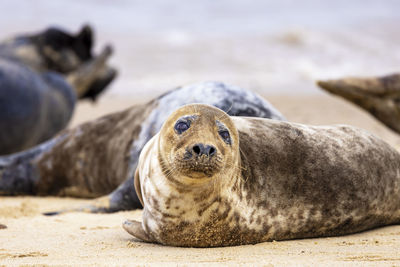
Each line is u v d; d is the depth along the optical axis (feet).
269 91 196.13
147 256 31.55
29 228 41.57
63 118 95.25
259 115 49.85
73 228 41.63
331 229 37.04
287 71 239.09
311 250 32.81
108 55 112.37
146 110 56.08
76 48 108.78
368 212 37.91
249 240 34.73
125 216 47.44
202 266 28.32
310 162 36.24
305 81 221.87
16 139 83.82
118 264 28.99
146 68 236.84
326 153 37.04
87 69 108.99
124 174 55.52
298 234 36.27
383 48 286.05
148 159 33.76
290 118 128.98
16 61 99.60
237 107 49.55
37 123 86.89
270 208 34.68
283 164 35.63
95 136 59.52
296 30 302.04
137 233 36.04
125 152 55.62
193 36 315.99
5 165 63.52
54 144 62.39
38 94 86.43
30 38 104.63
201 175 29.09
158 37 312.50
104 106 161.07
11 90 82.48
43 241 36.58
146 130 54.24
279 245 34.40
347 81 77.30
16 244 35.63
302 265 28.48
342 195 36.50
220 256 31.40
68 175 60.80
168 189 31.91
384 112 77.61
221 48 278.26
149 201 33.45
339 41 295.07
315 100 172.35
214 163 28.78
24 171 62.80
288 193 35.19
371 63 255.70
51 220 45.32
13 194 63.21
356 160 37.68
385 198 38.81
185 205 32.32
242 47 279.90
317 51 273.33
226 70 236.43
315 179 35.96
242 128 36.40
